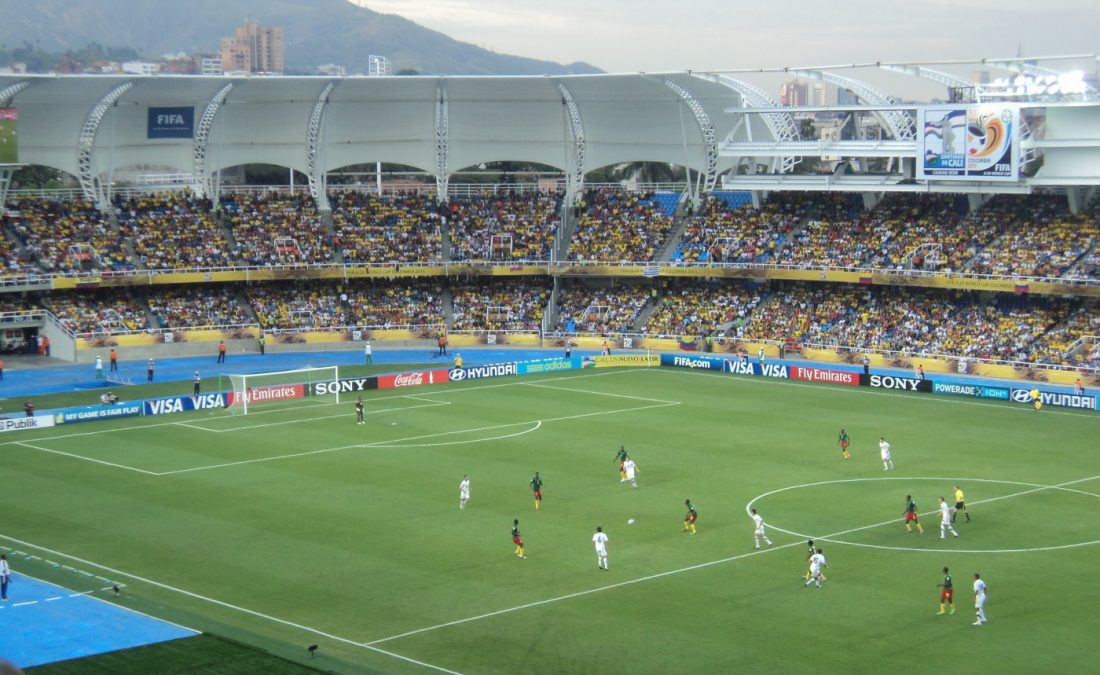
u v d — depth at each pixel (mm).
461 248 138500
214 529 64562
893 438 86438
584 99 137375
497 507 68500
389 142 141875
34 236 127312
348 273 133250
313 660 45031
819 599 52438
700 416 95500
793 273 125250
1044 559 57938
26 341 125500
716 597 52906
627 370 118812
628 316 132125
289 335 128750
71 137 131750
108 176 133750
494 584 55094
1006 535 62000
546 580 55594
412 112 139875
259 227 137375
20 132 129500
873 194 130875
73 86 124250
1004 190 115562
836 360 118250
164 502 70188
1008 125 112188
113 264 127375
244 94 134000
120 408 95562
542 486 73312
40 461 81000
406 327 131500
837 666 44781
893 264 121938
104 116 132125
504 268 134750
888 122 123938
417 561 58625
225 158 139750
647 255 134500
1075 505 67938
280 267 131750
